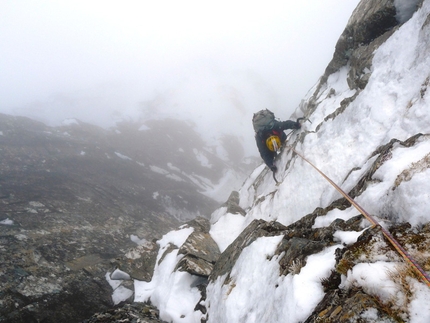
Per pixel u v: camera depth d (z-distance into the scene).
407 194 2.80
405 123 4.44
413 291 2.01
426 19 5.19
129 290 8.26
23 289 7.61
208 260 7.67
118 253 10.96
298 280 3.03
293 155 7.84
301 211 6.44
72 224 11.98
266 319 3.26
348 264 2.57
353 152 5.55
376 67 6.33
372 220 2.71
